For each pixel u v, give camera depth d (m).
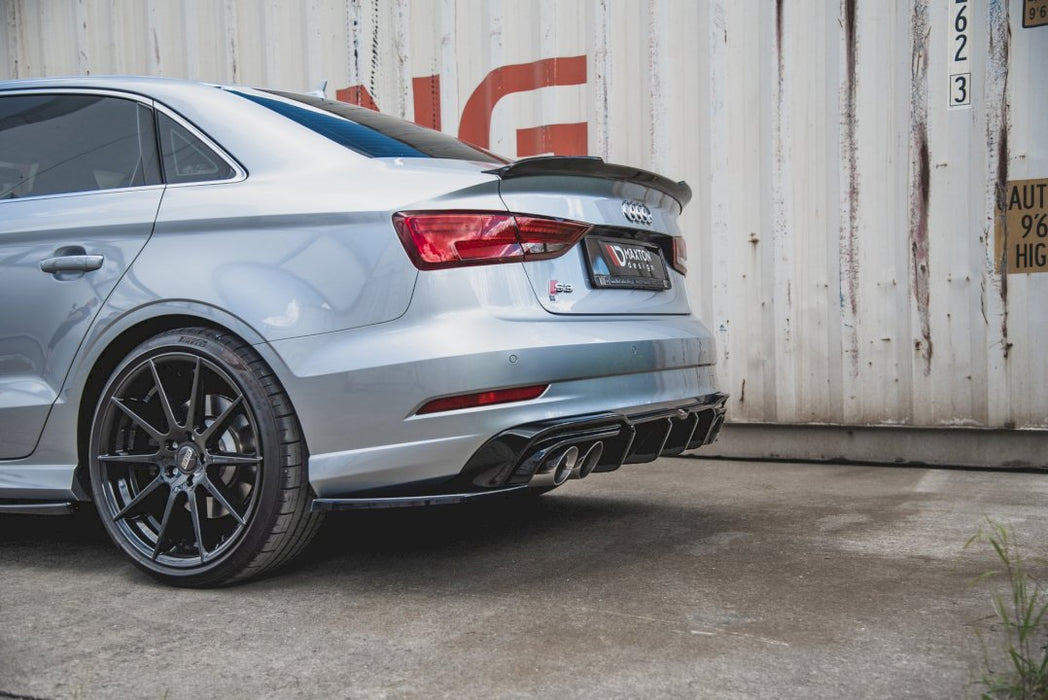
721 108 4.59
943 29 4.20
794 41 4.45
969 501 3.59
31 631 2.26
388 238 2.44
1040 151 4.07
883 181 4.33
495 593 2.50
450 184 2.48
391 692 1.85
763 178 4.54
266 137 2.74
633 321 2.76
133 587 2.64
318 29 5.37
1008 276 4.14
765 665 1.95
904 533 3.09
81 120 3.02
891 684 1.83
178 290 2.62
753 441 4.71
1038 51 4.05
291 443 2.51
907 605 2.33
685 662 1.97
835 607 2.32
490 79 5.00
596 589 2.52
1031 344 4.12
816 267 4.47
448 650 2.08
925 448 4.39
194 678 1.95
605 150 4.80
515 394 2.39
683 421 2.87
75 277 2.79
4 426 2.87
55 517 3.69
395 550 3.00
